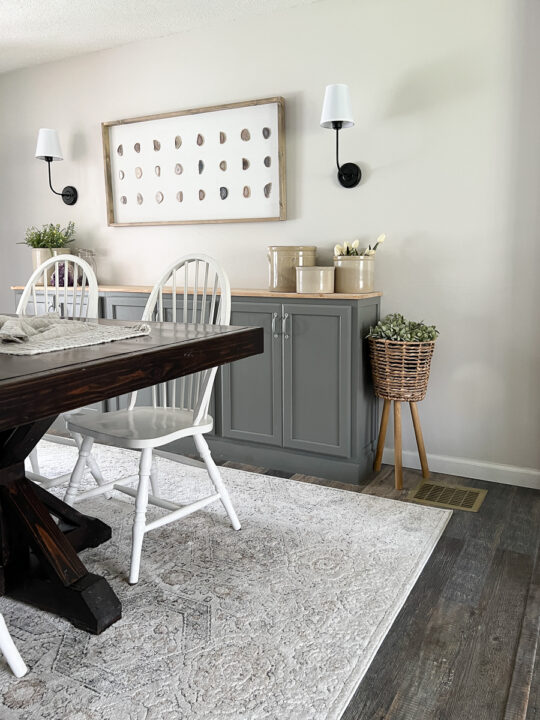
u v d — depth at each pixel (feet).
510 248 8.27
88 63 11.42
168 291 9.81
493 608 5.50
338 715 4.19
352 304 8.25
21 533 5.54
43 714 4.24
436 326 8.89
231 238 10.39
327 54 9.12
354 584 5.87
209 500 6.70
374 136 8.95
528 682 4.55
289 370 8.86
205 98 10.30
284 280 9.07
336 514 7.48
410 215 8.85
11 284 13.35
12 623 5.36
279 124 9.50
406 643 5.03
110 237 11.74
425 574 6.12
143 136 10.96
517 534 6.98
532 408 8.39
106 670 4.69
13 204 12.98
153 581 5.97
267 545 6.68
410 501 7.97
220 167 10.23
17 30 10.18
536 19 7.72
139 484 5.95
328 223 9.48
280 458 9.12
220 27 9.95
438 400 9.04
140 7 9.27
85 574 5.45
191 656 4.84
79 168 11.90
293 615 5.38
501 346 8.50
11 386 3.61
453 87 8.34
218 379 9.50
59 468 9.23
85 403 4.13
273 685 4.50
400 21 8.55
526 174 8.03
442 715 4.23
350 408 8.50
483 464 8.77
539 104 7.84
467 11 8.13
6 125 12.72
